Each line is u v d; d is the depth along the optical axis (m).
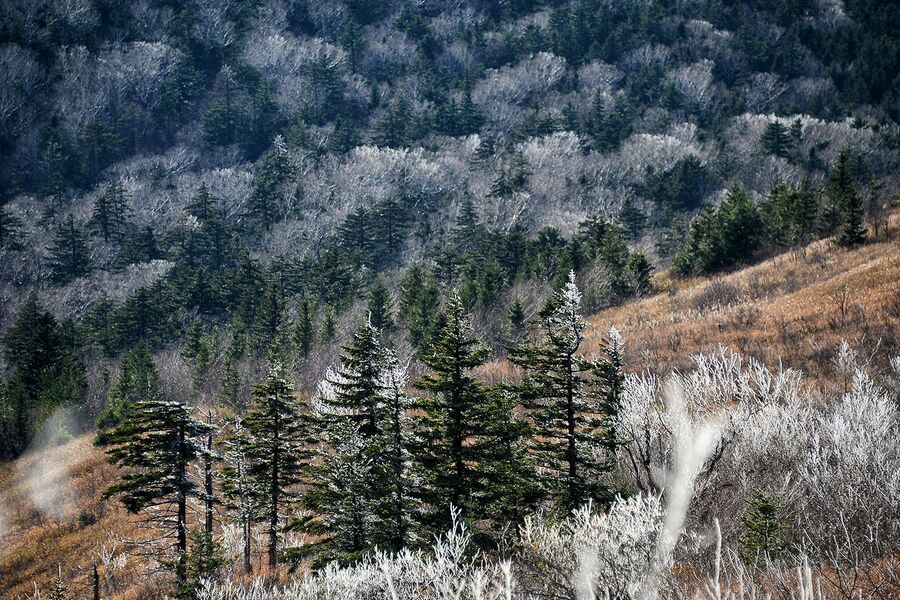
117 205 127.44
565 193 126.38
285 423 21.03
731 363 12.85
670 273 58.88
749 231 52.50
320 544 13.77
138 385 54.91
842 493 8.07
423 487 12.79
